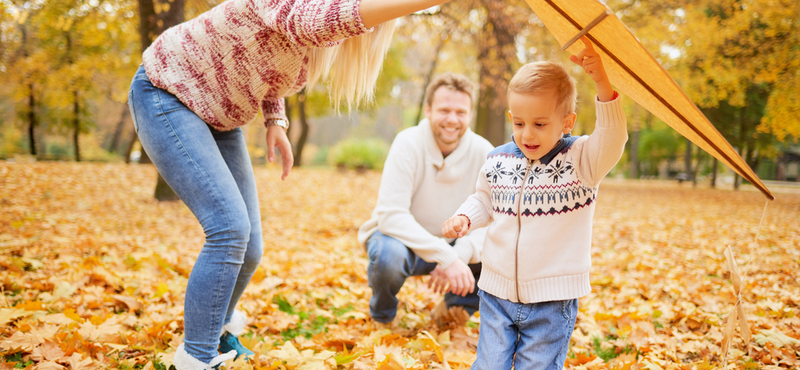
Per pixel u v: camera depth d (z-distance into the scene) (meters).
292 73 1.93
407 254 2.68
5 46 14.53
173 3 7.93
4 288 3.19
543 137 1.66
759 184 1.50
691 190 22.97
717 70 12.25
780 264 5.13
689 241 7.08
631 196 17.81
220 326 1.86
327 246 6.12
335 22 1.59
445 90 2.76
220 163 1.85
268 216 9.04
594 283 4.24
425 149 2.82
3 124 29.44
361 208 10.80
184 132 1.80
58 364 2.04
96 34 11.24
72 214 7.59
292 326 2.93
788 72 11.48
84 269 3.57
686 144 33.50
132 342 2.43
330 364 2.23
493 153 1.93
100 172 13.19
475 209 1.94
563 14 1.40
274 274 4.38
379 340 2.55
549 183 1.72
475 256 2.71
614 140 1.55
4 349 2.14
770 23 11.03
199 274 1.80
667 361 2.45
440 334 2.76
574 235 1.73
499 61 10.84
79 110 21.31
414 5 1.54
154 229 6.79
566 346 1.80
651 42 12.43
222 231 1.79
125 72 14.83
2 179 10.50
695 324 3.05
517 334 1.87
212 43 1.81
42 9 10.06
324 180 15.74
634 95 1.61
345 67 2.14
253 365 2.11
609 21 1.25
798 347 2.52
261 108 2.33
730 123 21.05
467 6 10.36
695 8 11.59
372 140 22.11
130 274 3.78
